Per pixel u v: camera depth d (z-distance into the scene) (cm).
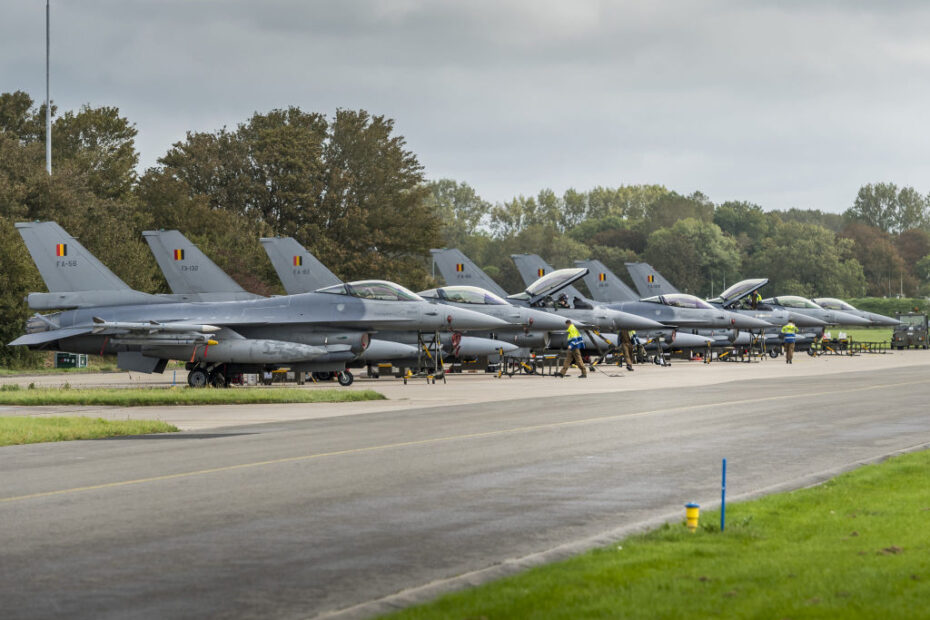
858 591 2870
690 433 7631
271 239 18412
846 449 6625
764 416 8975
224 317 15075
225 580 3306
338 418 9162
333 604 3025
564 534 4009
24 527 4175
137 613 2942
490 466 5909
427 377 16188
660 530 3828
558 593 2912
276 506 4641
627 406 10175
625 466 5894
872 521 3928
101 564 3531
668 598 2833
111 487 5197
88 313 15050
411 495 4925
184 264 16362
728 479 5388
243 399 11112
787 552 3403
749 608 2723
